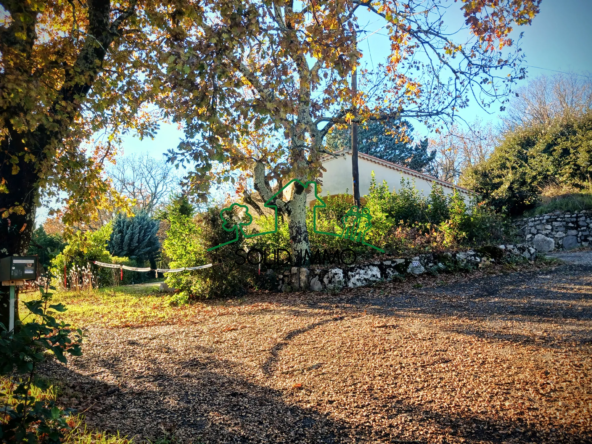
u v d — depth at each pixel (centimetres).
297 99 662
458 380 388
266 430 320
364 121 1160
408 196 1505
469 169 2191
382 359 460
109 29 568
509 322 571
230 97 636
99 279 1423
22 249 504
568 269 987
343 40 636
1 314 445
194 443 300
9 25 445
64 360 243
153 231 2289
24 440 229
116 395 385
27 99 410
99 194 629
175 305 924
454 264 1031
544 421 305
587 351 431
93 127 622
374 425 321
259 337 584
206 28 572
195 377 436
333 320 659
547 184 1903
